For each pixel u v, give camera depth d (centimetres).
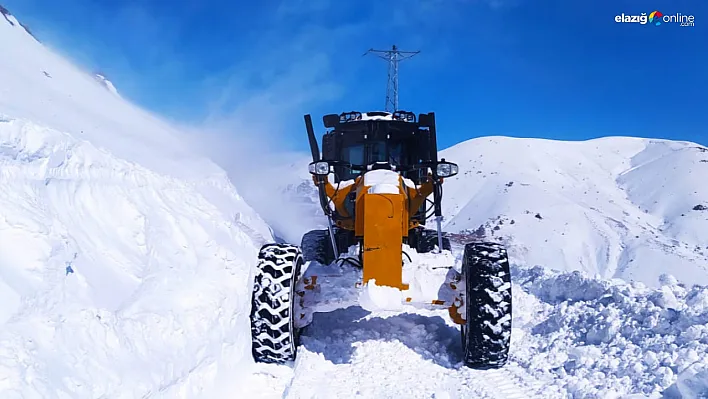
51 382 258
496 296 415
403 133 574
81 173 533
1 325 274
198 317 409
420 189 529
